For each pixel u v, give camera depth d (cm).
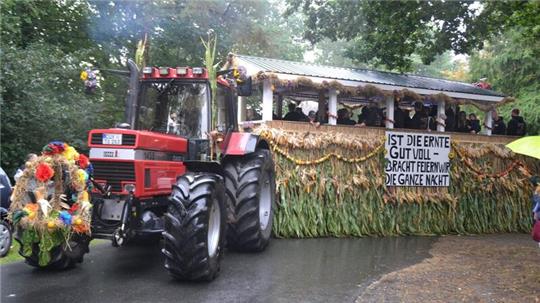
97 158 553
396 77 1208
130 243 746
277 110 1140
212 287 523
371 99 1217
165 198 596
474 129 1241
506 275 604
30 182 523
